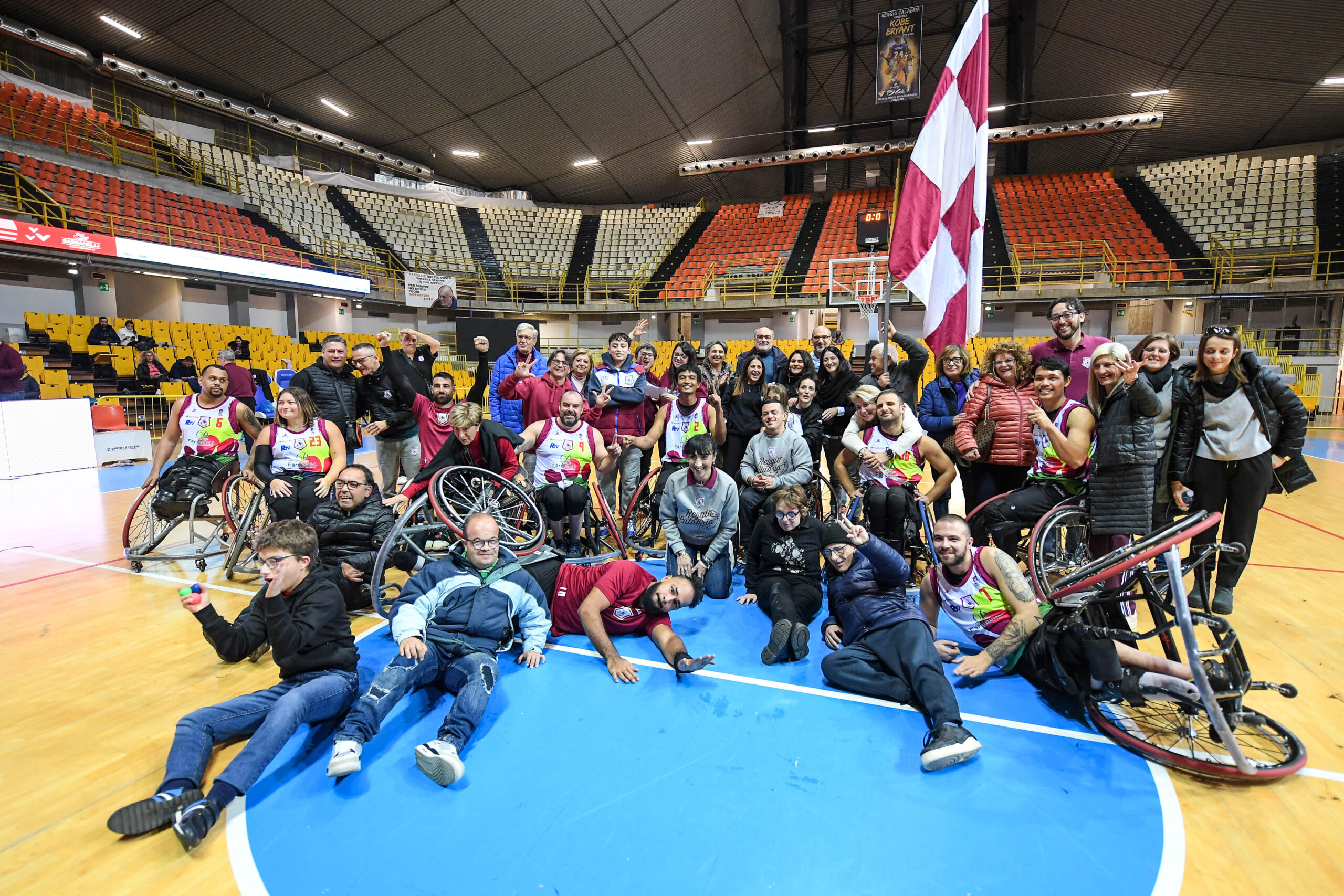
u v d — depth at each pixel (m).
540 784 2.12
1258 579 4.05
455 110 18.89
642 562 4.64
